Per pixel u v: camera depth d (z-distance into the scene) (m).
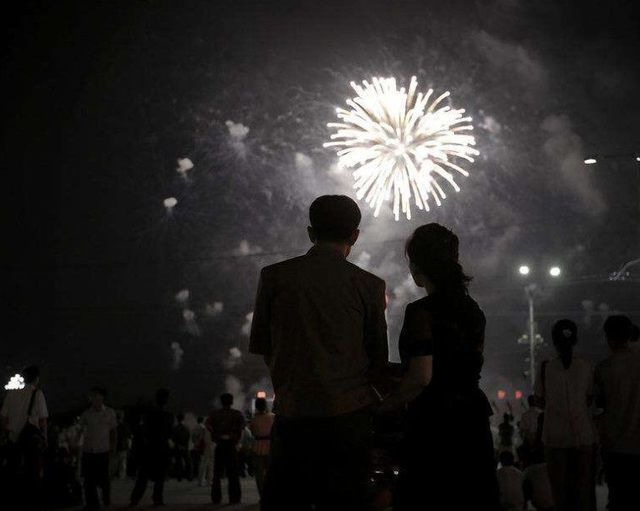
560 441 8.52
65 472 15.76
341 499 4.55
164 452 15.92
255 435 16.11
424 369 4.77
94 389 15.13
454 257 5.16
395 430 5.45
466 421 4.88
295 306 4.69
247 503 16.89
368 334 4.78
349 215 4.87
